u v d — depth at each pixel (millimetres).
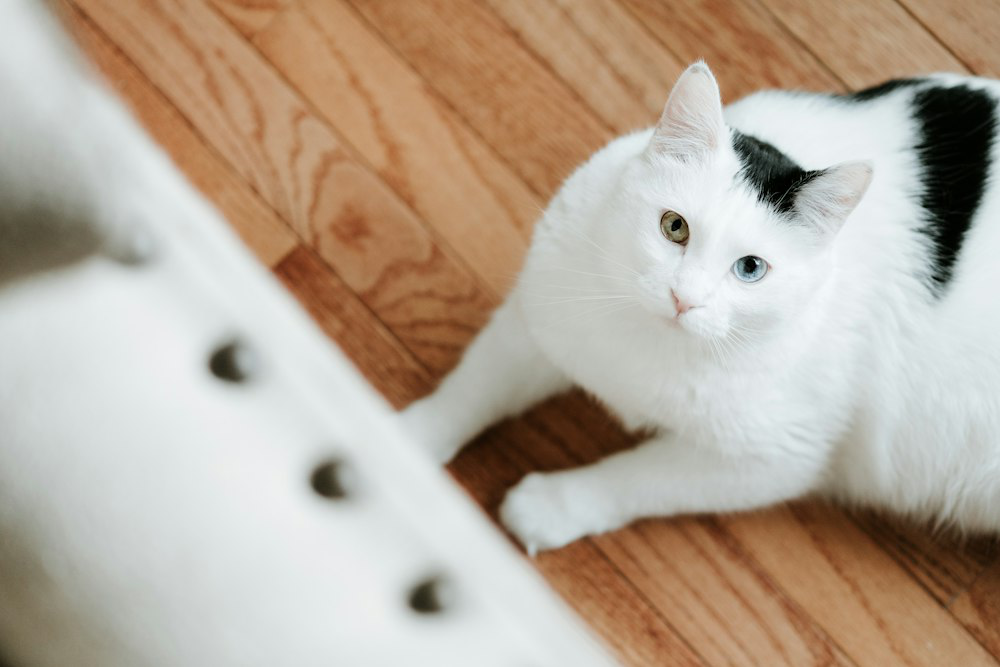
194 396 571
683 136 929
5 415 538
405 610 606
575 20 1102
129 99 1066
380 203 1075
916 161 980
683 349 955
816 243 923
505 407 1048
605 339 973
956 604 1054
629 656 1035
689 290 920
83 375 548
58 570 557
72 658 583
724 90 1103
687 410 981
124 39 1072
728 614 1046
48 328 545
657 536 1052
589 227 960
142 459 554
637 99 1100
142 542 555
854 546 1062
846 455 1037
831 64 1105
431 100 1089
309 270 1062
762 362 955
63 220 493
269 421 590
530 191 1087
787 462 1001
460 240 1077
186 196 645
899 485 1036
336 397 632
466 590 625
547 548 1037
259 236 1062
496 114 1092
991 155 974
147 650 567
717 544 1055
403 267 1070
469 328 1068
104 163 499
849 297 969
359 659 580
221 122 1072
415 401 1050
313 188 1071
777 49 1105
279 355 610
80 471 547
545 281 976
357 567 592
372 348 1060
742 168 925
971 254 974
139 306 566
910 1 1105
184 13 1078
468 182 1084
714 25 1105
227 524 566
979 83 996
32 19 458
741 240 918
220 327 590
